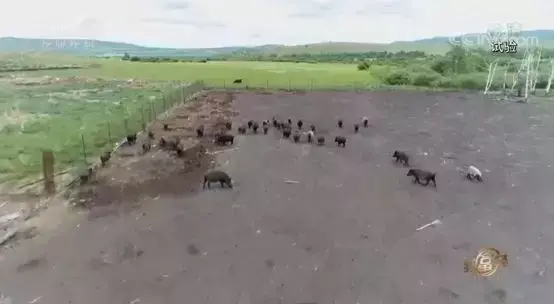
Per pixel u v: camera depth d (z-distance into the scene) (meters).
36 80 33.78
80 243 9.52
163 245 9.45
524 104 33.69
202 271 8.40
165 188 13.13
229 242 9.64
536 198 12.91
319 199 12.49
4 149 16.25
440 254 9.23
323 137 19.72
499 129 23.97
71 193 12.59
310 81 46.22
